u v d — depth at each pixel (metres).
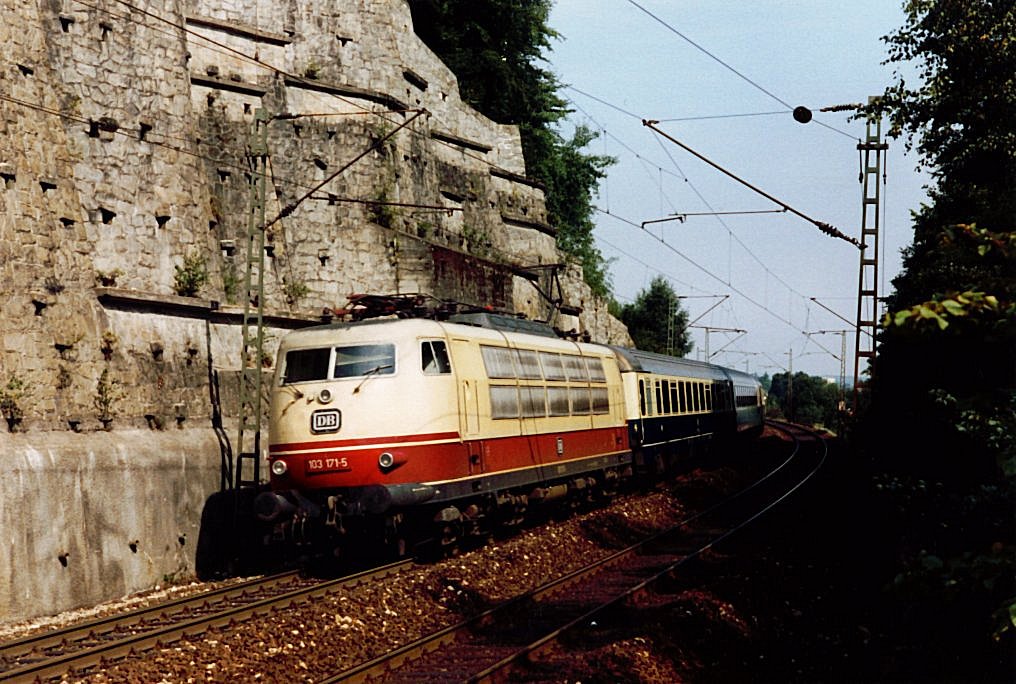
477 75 56.62
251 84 29.83
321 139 31.62
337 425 18.34
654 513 27.81
